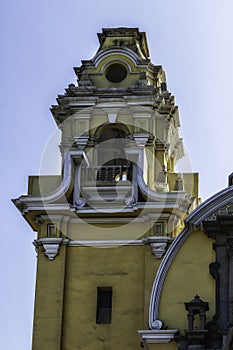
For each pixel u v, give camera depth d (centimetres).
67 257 5678
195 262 5312
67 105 5928
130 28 6131
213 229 5303
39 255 5672
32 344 5516
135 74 6019
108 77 6031
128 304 5575
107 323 5562
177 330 5172
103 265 5653
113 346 5506
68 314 5575
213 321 5166
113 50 6053
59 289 5603
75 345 5522
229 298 5209
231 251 5284
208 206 5334
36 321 5553
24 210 5719
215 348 5097
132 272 5628
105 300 5622
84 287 5622
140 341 5500
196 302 5147
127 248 5672
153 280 5572
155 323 5216
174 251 5334
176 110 5950
